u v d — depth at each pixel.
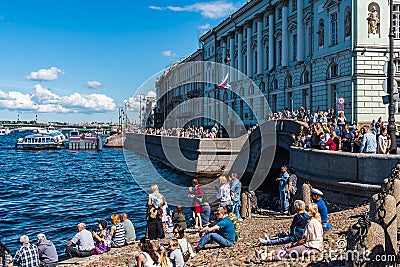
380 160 17.50
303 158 22.56
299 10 47.75
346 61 37.72
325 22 42.00
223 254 12.80
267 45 58.25
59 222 25.95
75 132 125.44
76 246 15.66
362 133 20.55
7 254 14.07
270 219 20.53
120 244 16.77
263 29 59.25
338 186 19.11
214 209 21.55
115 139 100.62
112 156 79.38
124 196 33.81
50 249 14.61
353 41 36.81
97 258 14.84
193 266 11.87
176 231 12.71
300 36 47.62
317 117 29.95
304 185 19.00
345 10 38.12
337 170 19.42
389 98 20.06
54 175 50.19
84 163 65.12
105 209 29.08
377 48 36.47
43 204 31.83
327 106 41.41
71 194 36.12
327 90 41.47
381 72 36.53
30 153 88.62
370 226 8.27
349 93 37.31
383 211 9.57
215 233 13.91
